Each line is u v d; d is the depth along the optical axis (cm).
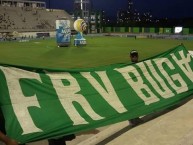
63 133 456
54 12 6825
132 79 678
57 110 482
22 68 468
